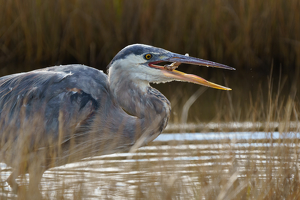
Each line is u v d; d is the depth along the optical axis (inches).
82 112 321.1
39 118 319.6
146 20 824.9
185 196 280.1
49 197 288.0
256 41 822.5
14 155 323.0
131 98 327.3
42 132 319.3
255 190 291.7
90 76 331.9
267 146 354.3
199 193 281.6
